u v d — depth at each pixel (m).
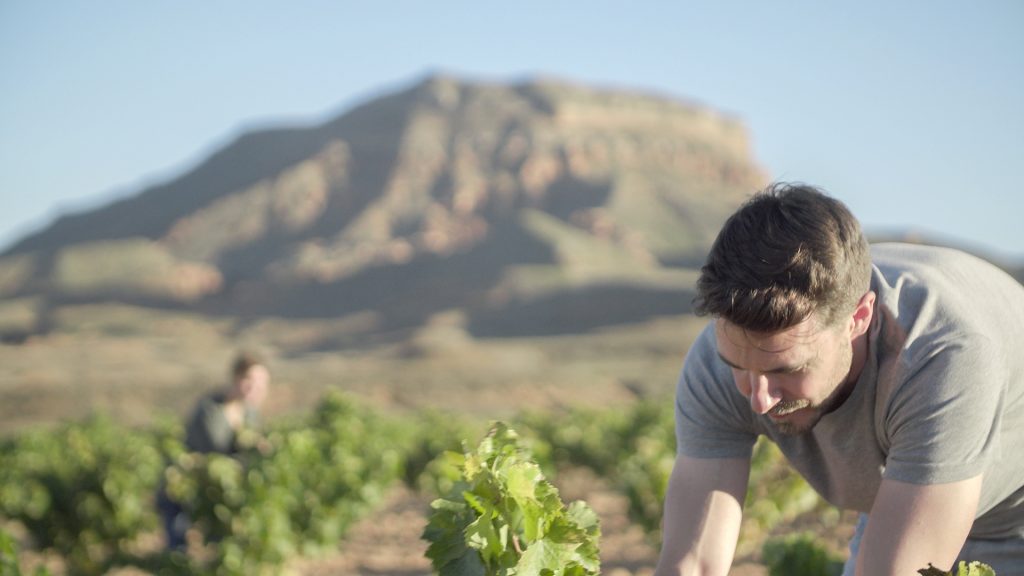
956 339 2.28
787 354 2.14
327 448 12.48
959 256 2.56
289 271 169.00
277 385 62.88
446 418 20.44
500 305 136.38
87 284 171.88
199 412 8.81
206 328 148.25
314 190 198.50
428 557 2.21
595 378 68.44
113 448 14.59
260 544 8.89
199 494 8.74
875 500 2.36
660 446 11.84
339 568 10.42
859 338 2.33
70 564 10.59
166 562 8.49
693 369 2.61
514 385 64.44
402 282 162.38
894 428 2.33
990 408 2.25
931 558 2.23
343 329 141.38
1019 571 2.62
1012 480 2.47
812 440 2.56
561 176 197.75
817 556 6.34
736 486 2.60
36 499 10.43
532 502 2.09
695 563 2.53
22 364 88.75
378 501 11.33
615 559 10.04
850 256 2.14
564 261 153.12
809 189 2.22
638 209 184.75
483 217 189.50
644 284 124.06
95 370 82.94
